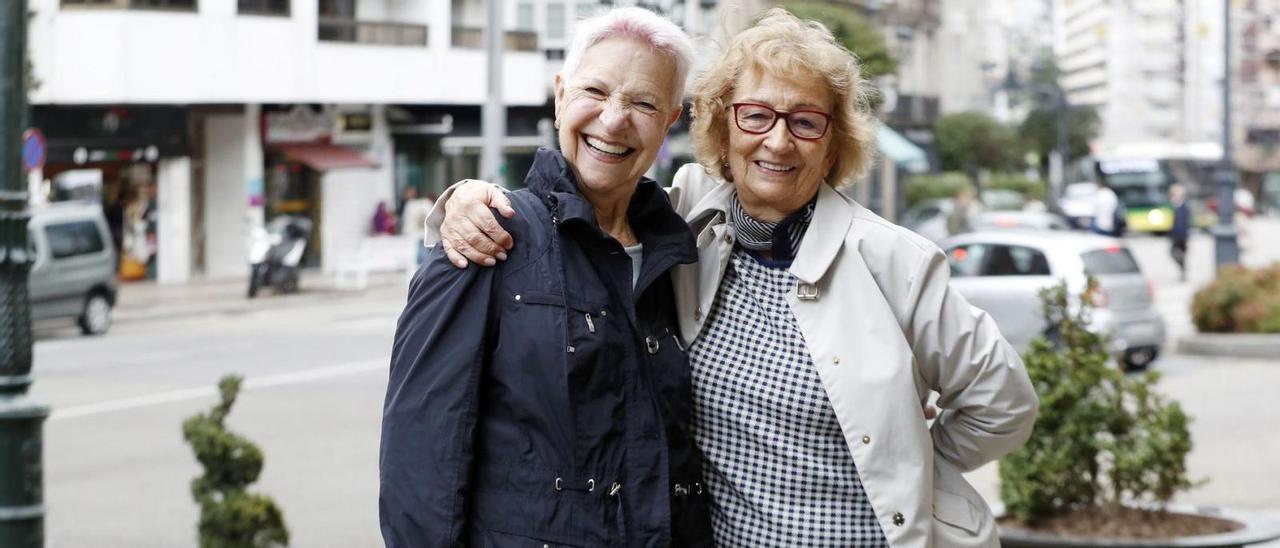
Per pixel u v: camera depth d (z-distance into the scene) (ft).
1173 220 106.11
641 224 10.96
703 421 11.08
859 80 11.53
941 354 11.23
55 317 71.72
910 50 179.01
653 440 10.05
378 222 120.78
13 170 20.47
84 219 74.54
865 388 10.81
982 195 177.58
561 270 9.94
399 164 127.75
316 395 50.19
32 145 76.79
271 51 108.58
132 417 46.11
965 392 11.34
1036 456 23.53
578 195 10.25
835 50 11.27
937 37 189.88
